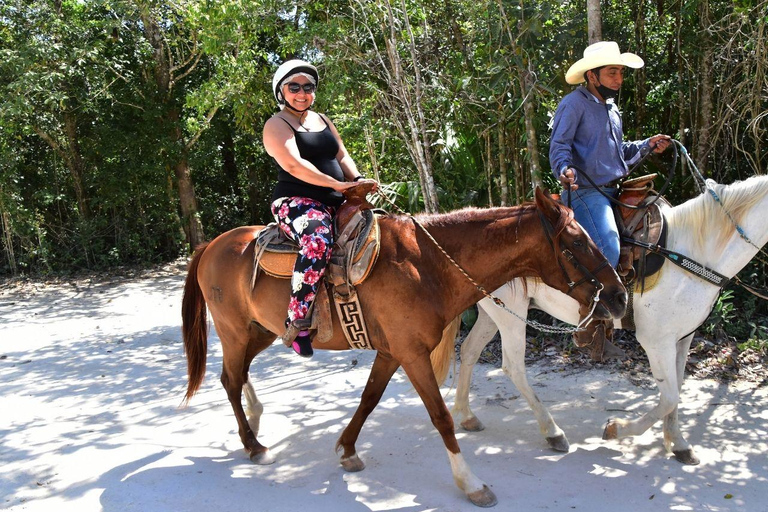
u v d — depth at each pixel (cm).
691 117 678
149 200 1325
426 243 333
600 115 373
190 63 1334
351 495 342
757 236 350
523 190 657
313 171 325
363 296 330
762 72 544
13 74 1062
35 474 373
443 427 330
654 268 354
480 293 338
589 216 366
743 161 670
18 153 1195
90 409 491
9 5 1084
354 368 574
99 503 337
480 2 605
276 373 573
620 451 383
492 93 602
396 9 683
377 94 699
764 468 354
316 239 328
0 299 995
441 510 323
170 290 1021
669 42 764
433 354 390
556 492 336
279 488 352
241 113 952
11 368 610
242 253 378
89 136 1265
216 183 1551
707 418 423
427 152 627
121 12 1155
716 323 557
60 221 1282
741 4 573
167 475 366
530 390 396
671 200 711
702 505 319
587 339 372
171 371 587
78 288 1066
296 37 738
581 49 600
